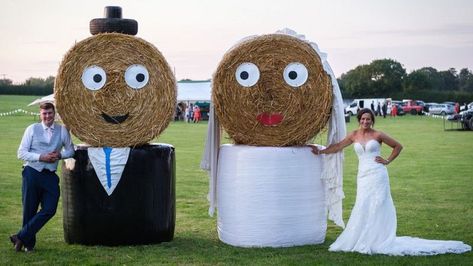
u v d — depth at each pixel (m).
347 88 92.88
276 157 7.80
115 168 7.76
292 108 7.86
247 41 7.83
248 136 7.94
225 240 8.11
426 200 11.32
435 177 14.50
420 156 19.31
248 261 7.07
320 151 7.96
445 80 92.62
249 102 7.84
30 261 7.07
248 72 7.80
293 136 7.92
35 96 88.06
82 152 7.80
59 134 7.70
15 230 8.75
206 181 14.02
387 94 91.38
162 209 8.03
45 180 7.57
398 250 7.41
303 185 7.91
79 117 7.68
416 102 62.47
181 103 49.56
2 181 13.56
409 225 9.08
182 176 14.84
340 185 8.08
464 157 19.00
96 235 7.86
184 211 10.39
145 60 7.72
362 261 7.05
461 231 8.68
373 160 7.64
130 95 7.71
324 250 7.67
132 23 8.05
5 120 42.41
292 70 7.81
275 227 7.85
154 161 7.91
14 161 17.56
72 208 7.90
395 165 16.94
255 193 7.83
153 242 8.01
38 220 7.52
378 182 7.58
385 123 42.25
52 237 8.41
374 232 7.51
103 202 7.80
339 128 7.97
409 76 92.06
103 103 7.68
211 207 8.45
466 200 11.33
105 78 7.65
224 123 7.92
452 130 33.31
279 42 7.80
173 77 7.85
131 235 7.88
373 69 92.56
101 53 7.65
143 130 7.80
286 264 6.92
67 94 7.62
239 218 7.91
